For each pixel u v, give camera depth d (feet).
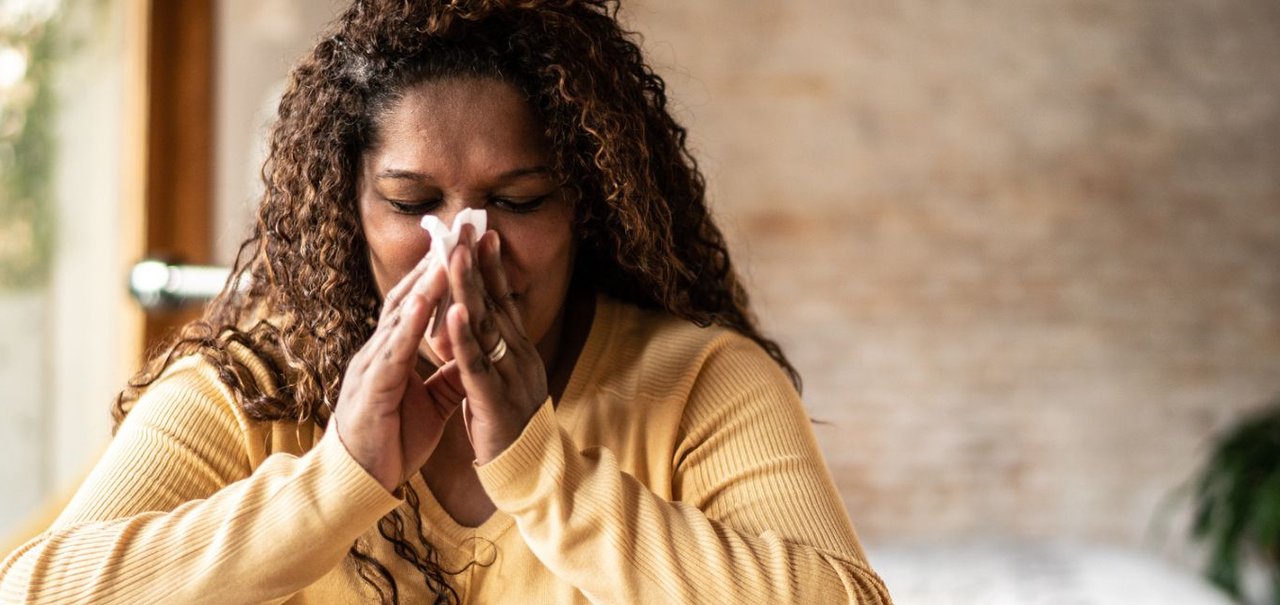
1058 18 14.85
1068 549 13.50
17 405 9.29
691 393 3.61
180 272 6.05
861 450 15.21
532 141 3.20
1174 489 15.01
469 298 2.99
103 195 9.84
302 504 3.03
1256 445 13.11
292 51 9.78
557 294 3.39
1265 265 14.92
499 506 3.15
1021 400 15.11
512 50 3.19
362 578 3.41
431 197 3.22
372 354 3.09
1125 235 14.98
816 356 15.19
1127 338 15.03
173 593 3.00
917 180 15.05
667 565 3.05
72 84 9.62
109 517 3.27
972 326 15.11
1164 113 14.87
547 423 3.11
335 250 3.45
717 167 15.01
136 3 9.83
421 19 3.19
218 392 3.49
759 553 3.12
